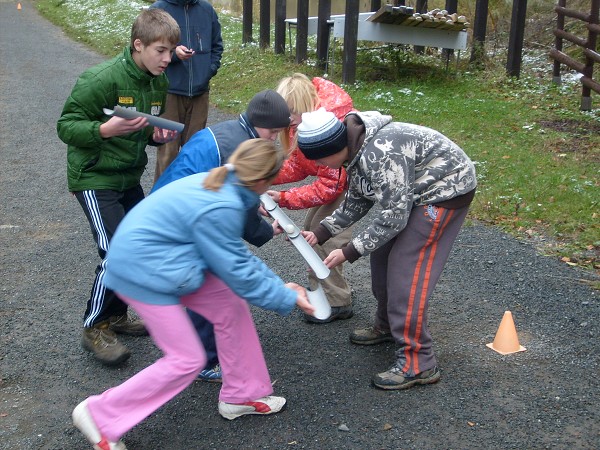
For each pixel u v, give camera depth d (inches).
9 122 415.5
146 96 144.5
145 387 113.7
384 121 126.0
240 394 127.6
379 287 148.6
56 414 134.2
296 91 139.8
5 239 235.0
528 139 312.0
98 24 764.6
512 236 218.1
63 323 171.5
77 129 136.1
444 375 141.8
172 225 109.3
